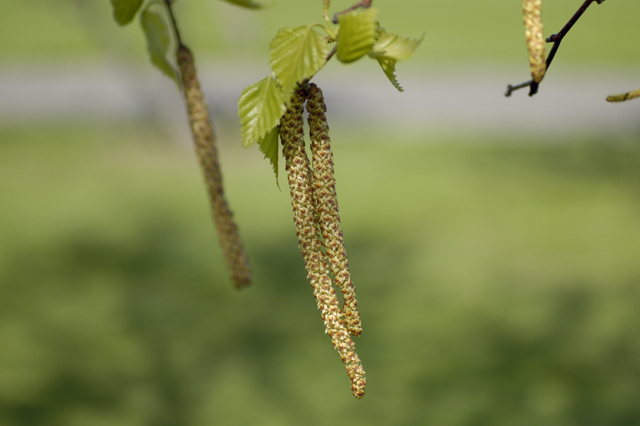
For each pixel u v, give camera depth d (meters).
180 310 7.80
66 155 13.68
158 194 11.84
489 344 6.91
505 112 16.89
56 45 27.00
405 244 9.62
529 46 1.09
